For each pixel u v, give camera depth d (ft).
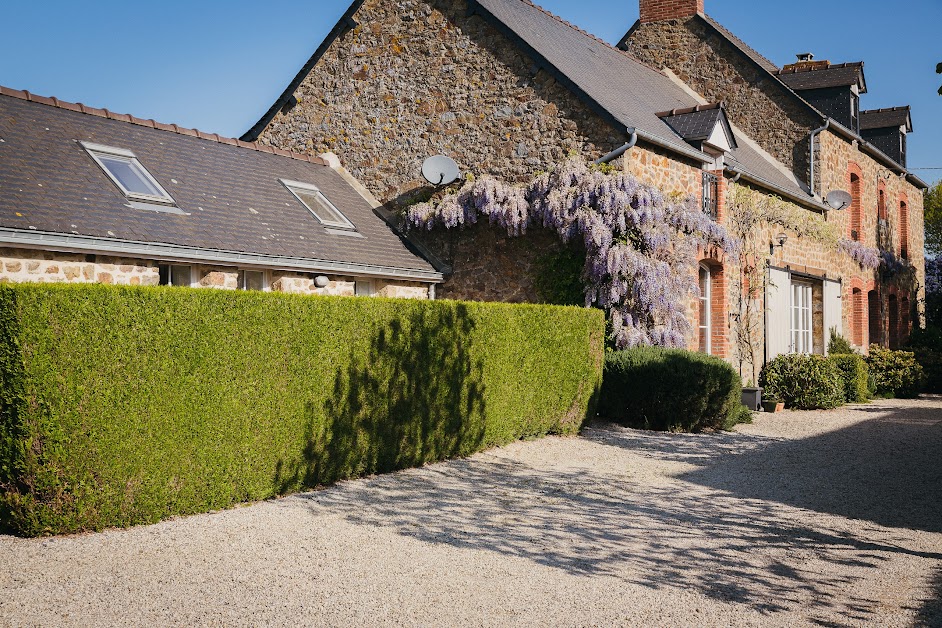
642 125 42.96
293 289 36.24
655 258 40.37
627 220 40.09
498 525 20.56
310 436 23.98
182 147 39.93
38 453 18.06
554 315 35.06
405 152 47.32
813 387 49.88
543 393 34.50
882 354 61.21
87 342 18.56
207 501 21.25
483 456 30.40
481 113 44.96
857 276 69.87
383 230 45.21
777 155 64.08
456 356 29.45
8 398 17.99
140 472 19.57
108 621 13.58
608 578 16.48
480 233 44.60
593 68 49.24
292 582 15.80
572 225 40.37
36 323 17.87
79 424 18.44
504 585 15.93
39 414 17.98
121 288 19.22
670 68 67.77
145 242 29.63
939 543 19.34
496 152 44.42
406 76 47.47
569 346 35.96
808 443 35.14
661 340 40.86
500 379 31.86
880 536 19.98
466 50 45.52
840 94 68.74
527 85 43.65
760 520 21.54
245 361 22.04
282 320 23.08
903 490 25.38
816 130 62.18
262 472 22.61
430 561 17.39
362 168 48.65
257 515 20.99
